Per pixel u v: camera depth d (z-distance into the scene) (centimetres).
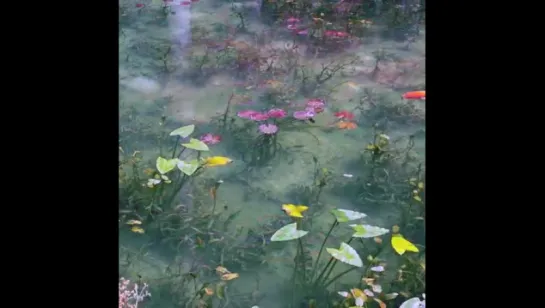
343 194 242
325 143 266
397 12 347
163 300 199
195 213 229
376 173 248
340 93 297
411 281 205
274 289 205
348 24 343
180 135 245
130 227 221
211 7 357
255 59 315
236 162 255
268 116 262
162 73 298
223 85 297
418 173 245
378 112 284
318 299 202
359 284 206
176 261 213
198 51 315
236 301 200
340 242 222
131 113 273
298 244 217
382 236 223
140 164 247
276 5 359
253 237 222
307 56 320
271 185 245
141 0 351
